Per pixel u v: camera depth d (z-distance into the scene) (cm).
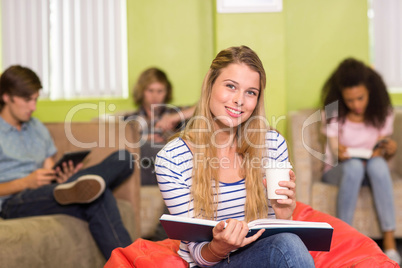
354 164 291
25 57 420
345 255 151
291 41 411
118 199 259
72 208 225
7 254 183
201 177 143
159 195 292
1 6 418
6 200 238
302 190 308
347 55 410
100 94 421
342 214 292
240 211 148
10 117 249
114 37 420
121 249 151
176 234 129
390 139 318
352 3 408
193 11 417
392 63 408
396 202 304
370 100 314
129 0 415
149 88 361
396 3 405
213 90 146
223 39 379
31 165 252
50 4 416
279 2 376
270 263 119
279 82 379
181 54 419
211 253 129
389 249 287
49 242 202
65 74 420
